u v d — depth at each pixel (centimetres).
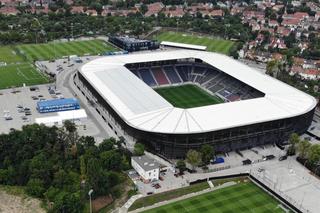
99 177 16175
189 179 18250
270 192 17662
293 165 19975
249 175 18900
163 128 19875
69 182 16675
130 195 16825
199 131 19525
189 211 15988
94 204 16000
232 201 16850
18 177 17375
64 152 18588
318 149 19388
